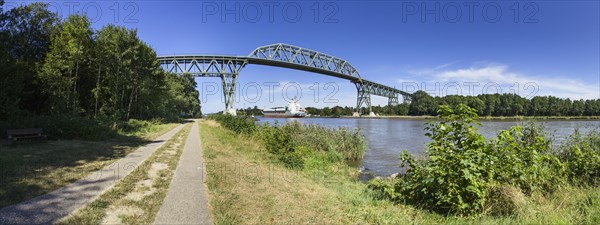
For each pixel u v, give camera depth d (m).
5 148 11.28
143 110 40.12
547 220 4.82
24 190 5.88
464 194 5.21
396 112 128.12
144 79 32.69
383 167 14.81
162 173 8.03
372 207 5.84
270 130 15.83
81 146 12.95
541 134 9.37
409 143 25.84
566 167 7.11
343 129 19.19
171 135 21.06
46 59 20.80
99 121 18.31
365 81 144.25
